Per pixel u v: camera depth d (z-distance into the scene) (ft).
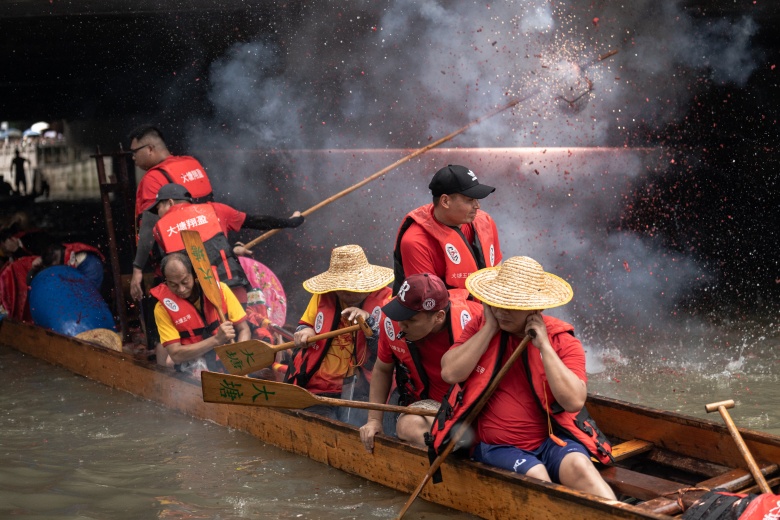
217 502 16.87
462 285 18.45
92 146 56.54
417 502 16.30
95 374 27.35
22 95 53.01
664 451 17.07
